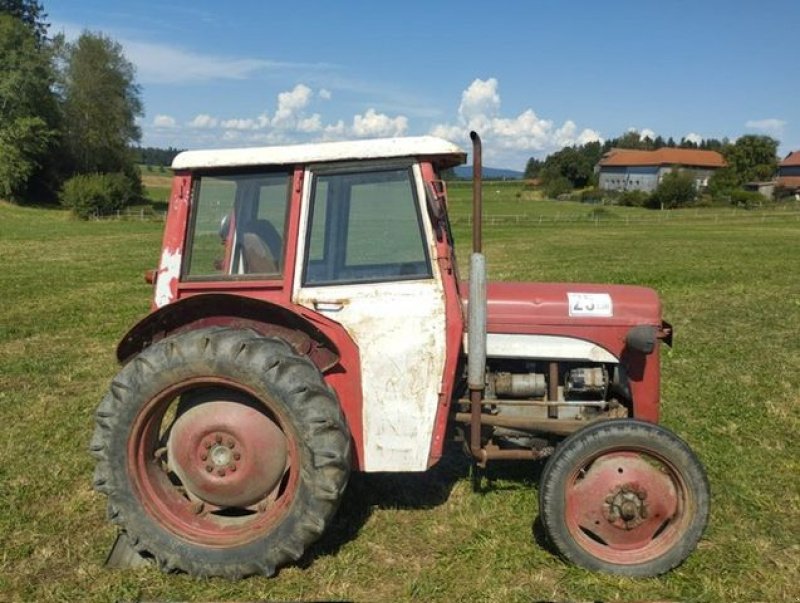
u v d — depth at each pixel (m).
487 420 4.26
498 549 4.18
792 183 102.94
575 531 3.93
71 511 4.71
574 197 96.50
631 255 24.27
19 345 9.87
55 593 3.80
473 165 3.77
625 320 4.32
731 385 7.42
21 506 4.79
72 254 25.16
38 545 4.29
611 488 3.86
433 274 3.95
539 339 4.34
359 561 4.07
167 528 3.93
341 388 4.01
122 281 17.25
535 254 25.17
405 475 5.14
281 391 3.67
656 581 3.86
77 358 9.07
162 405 3.88
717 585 3.82
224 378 3.73
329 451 3.67
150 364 3.78
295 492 3.77
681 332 10.26
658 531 3.98
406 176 3.94
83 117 71.00
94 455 3.90
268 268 4.05
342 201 3.97
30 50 62.12
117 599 3.75
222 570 3.86
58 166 68.94
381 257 3.98
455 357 3.96
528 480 5.06
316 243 3.99
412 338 3.95
